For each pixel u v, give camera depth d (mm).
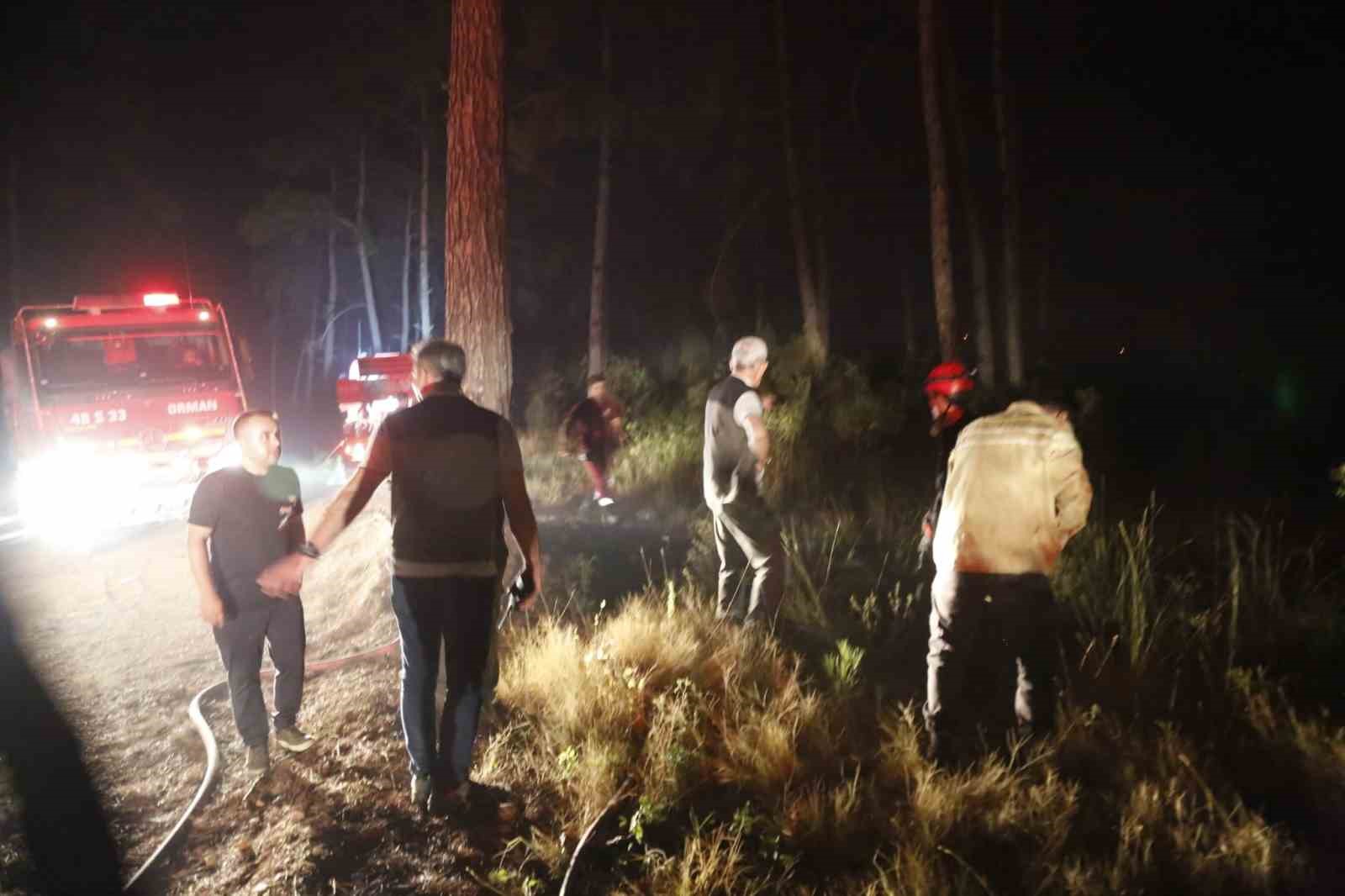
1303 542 8531
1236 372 20750
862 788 5062
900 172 23781
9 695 7793
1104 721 5414
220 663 8141
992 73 20719
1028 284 26672
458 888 4520
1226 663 6086
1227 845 4367
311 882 4582
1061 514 5141
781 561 6727
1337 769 4895
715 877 4438
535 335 31766
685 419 15125
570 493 12773
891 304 28750
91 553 13609
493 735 5723
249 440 5559
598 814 4945
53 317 14641
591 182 28703
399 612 4957
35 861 5172
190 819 5359
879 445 12609
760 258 26312
